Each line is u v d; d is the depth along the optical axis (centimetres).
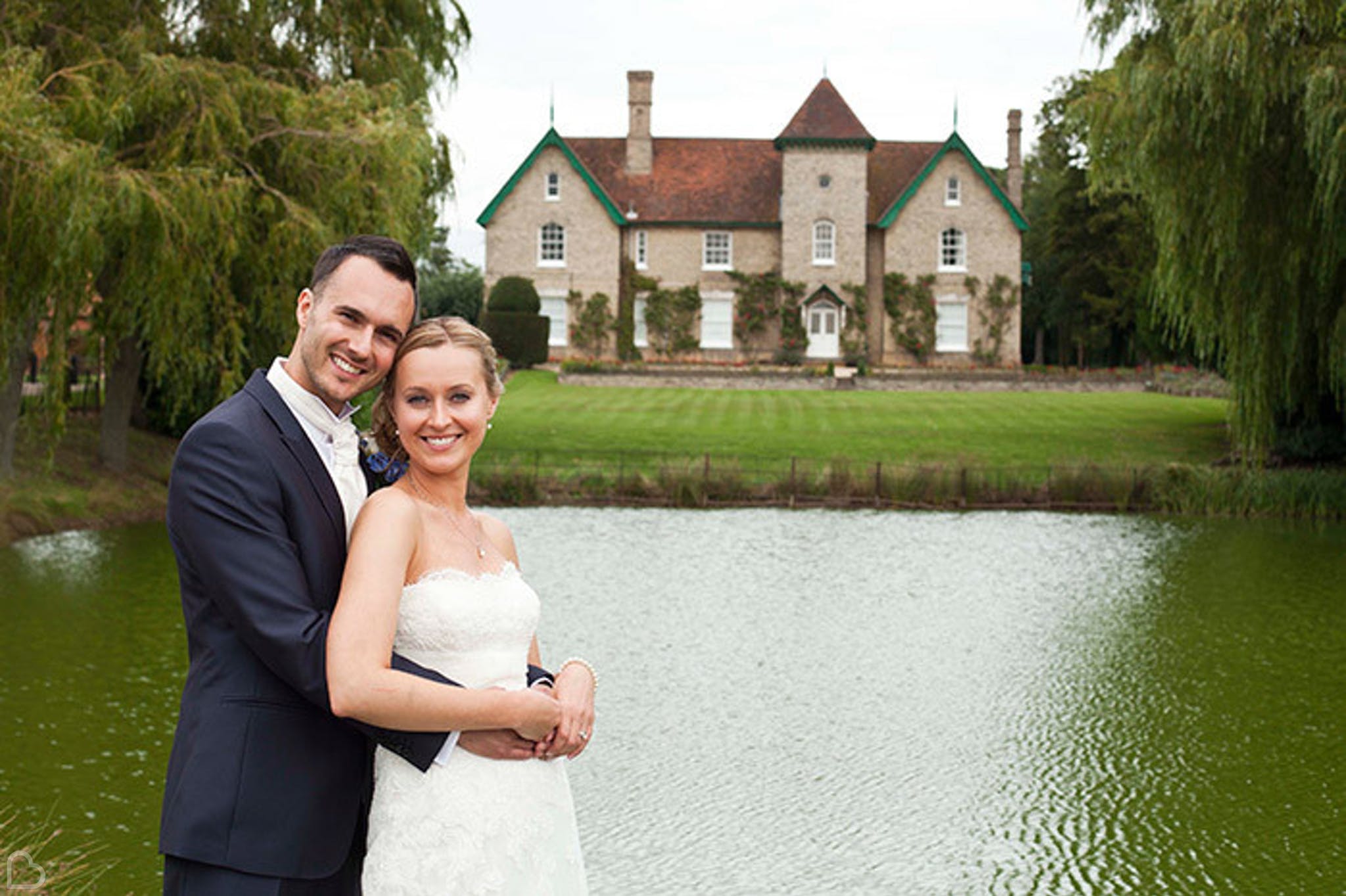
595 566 1739
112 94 1688
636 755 948
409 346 312
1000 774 913
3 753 870
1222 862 753
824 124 4672
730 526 2158
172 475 291
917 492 2423
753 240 4766
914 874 739
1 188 1448
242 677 286
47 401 1592
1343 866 752
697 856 763
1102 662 1235
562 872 315
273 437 294
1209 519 2270
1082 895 714
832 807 847
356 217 1859
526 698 300
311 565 293
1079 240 5238
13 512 1761
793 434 3084
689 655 1243
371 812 309
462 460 315
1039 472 2461
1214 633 1360
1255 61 2048
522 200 4697
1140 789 888
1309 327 2248
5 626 1244
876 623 1397
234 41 1994
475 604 307
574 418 3294
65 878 640
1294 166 2141
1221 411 3572
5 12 1691
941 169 4741
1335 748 975
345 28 2181
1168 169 2217
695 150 4953
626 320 4741
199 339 1761
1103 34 2306
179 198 1619
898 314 4753
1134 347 5312
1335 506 2267
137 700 1002
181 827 281
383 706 279
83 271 1537
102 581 1469
